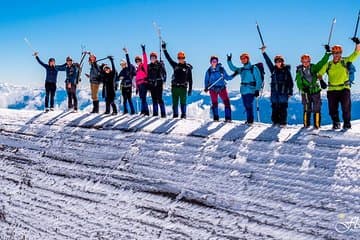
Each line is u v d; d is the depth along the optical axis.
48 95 18.23
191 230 9.30
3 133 16.22
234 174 10.09
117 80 15.88
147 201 10.46
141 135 12.99
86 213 11.01
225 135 11.77
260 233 8.55
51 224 11.25
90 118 15.61
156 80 14.42
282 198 9.02
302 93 11.73
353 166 9.11
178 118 14.23
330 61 11.26
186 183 10.40
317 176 9.20
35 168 13.48
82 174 12.31
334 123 11.39
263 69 12.62
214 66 13.39
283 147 10.47
